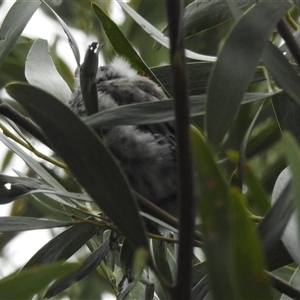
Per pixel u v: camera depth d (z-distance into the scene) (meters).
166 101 2.92
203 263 3.89
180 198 2.30
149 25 3.83
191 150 2.28
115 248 4.23
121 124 2.88
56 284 3.74
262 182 5.53
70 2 6.41
